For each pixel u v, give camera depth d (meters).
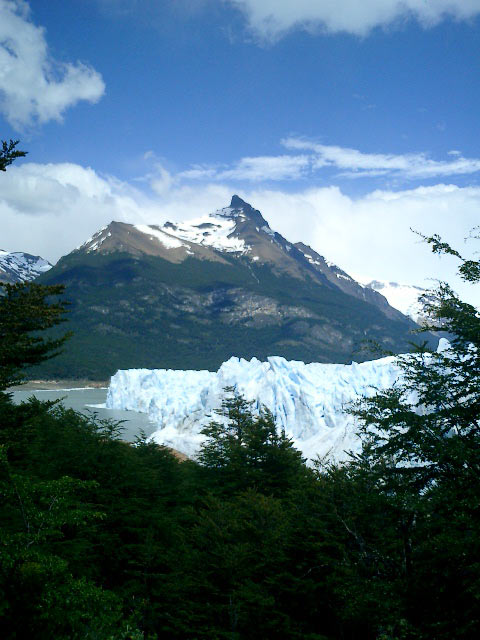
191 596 22.83
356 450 46.47
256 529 24.88
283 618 21.14
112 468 30.28
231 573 22.47
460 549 10.88
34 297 19.70
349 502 20.52
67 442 33.66
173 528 28.25
